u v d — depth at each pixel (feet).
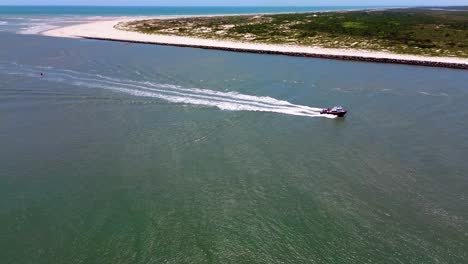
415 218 85.35
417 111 149.07
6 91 158.10
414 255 75.05
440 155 112.78
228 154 111.45
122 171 101.09
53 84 168.96
